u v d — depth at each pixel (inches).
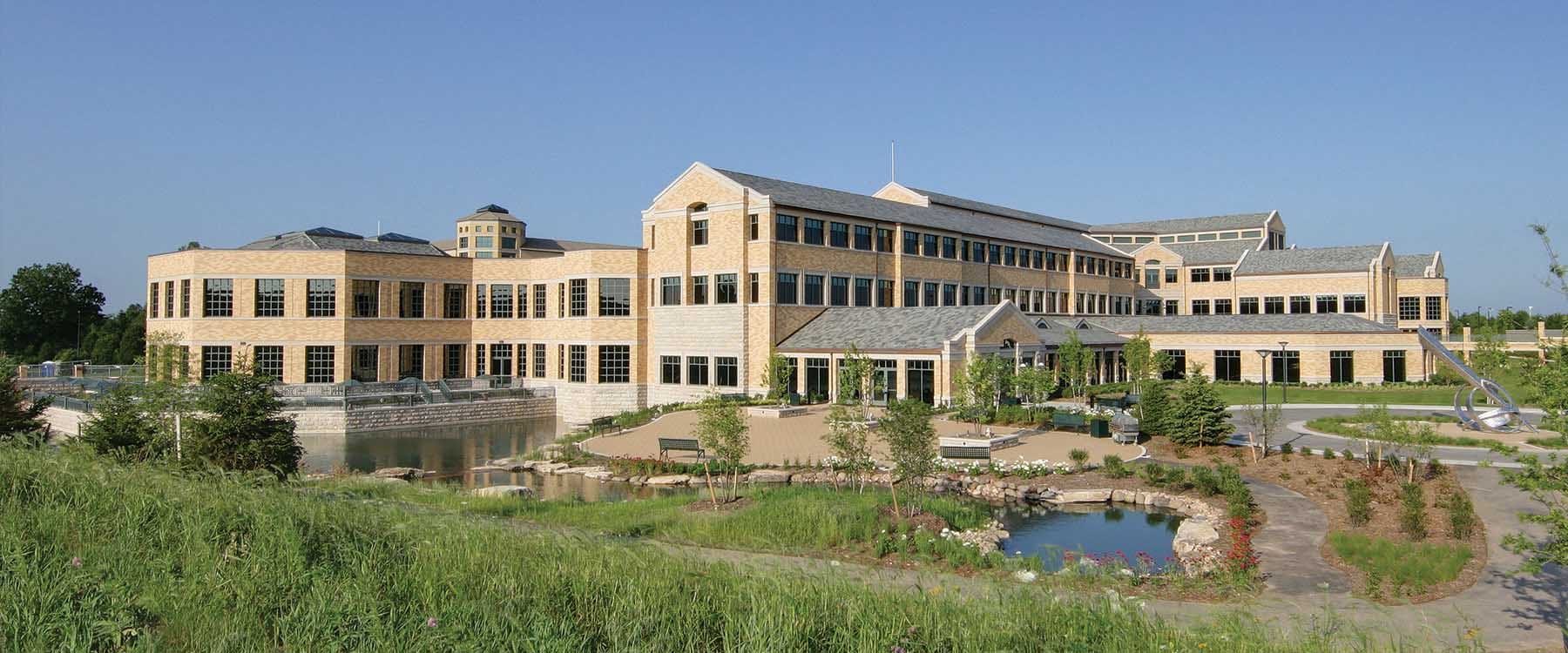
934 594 482.0
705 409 1138.0
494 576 455.2
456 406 2153.1
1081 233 3961.6
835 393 2057.1
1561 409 494.3
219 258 2180.1
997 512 1067.3
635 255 2340.1
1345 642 533.6
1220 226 4311.0
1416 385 2522.1
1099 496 1112.2
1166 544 906.7
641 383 2343.8
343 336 2214.6
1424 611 634.2
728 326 2186.3
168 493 555.2
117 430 1043.9
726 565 507.8
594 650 392.2
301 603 410.0
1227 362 2783.0
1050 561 824.9
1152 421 1518.2
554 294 2423.7
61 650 362.3
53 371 2847.0
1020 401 1994.3
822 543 836.6
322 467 1457.9
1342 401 2171.5
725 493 1109.1
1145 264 3892.7
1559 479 506.0
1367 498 924.6
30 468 602.5
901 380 1969.7
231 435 1001.5
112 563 451.5
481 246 5349.4
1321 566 761.0
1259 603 654.5
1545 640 574.9
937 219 2667.3
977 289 2758.4
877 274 2431.1
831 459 1218.6
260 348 2187.5
